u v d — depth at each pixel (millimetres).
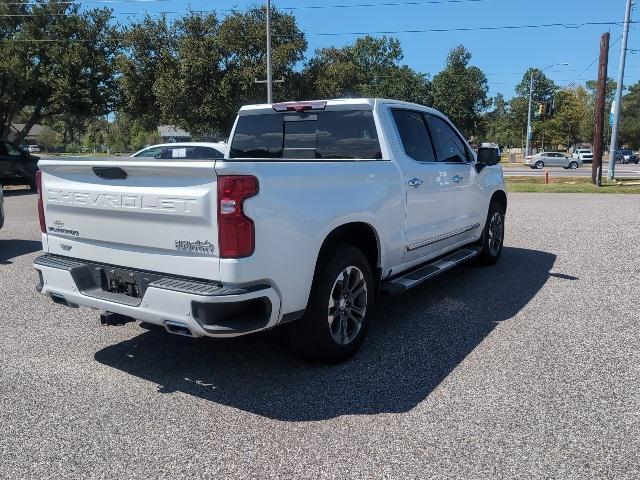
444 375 4113
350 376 4117
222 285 3402
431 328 5145
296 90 35250
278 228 3557
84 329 5145
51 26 31375
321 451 3143
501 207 7797
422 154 5629
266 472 2953
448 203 5977
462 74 79688
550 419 3453
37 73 30844
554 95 91250
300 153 5602
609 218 12312
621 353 4484
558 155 50750
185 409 3641
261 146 5855
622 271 7297
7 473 2947
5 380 4070
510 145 104438
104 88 33062
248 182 3361
